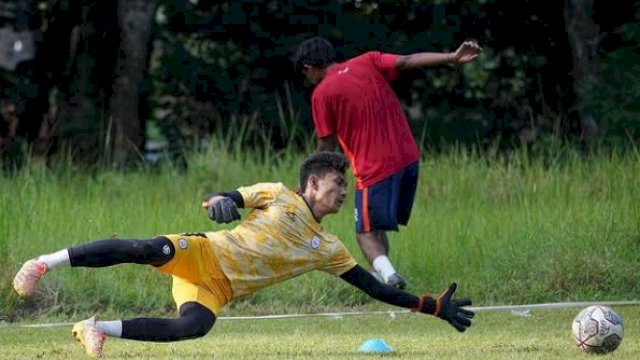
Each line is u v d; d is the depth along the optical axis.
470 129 71.62
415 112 73.19
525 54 72.62
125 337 22.91
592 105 66.12
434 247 43.53
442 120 71.88
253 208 24.66
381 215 35.25
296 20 72.38
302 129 69.31
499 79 72.81
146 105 70.81
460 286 41.75
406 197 36.25
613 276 41.56
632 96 65.50
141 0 69.12
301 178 24.73
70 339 32.22
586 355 25.12
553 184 51.94
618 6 70.31
